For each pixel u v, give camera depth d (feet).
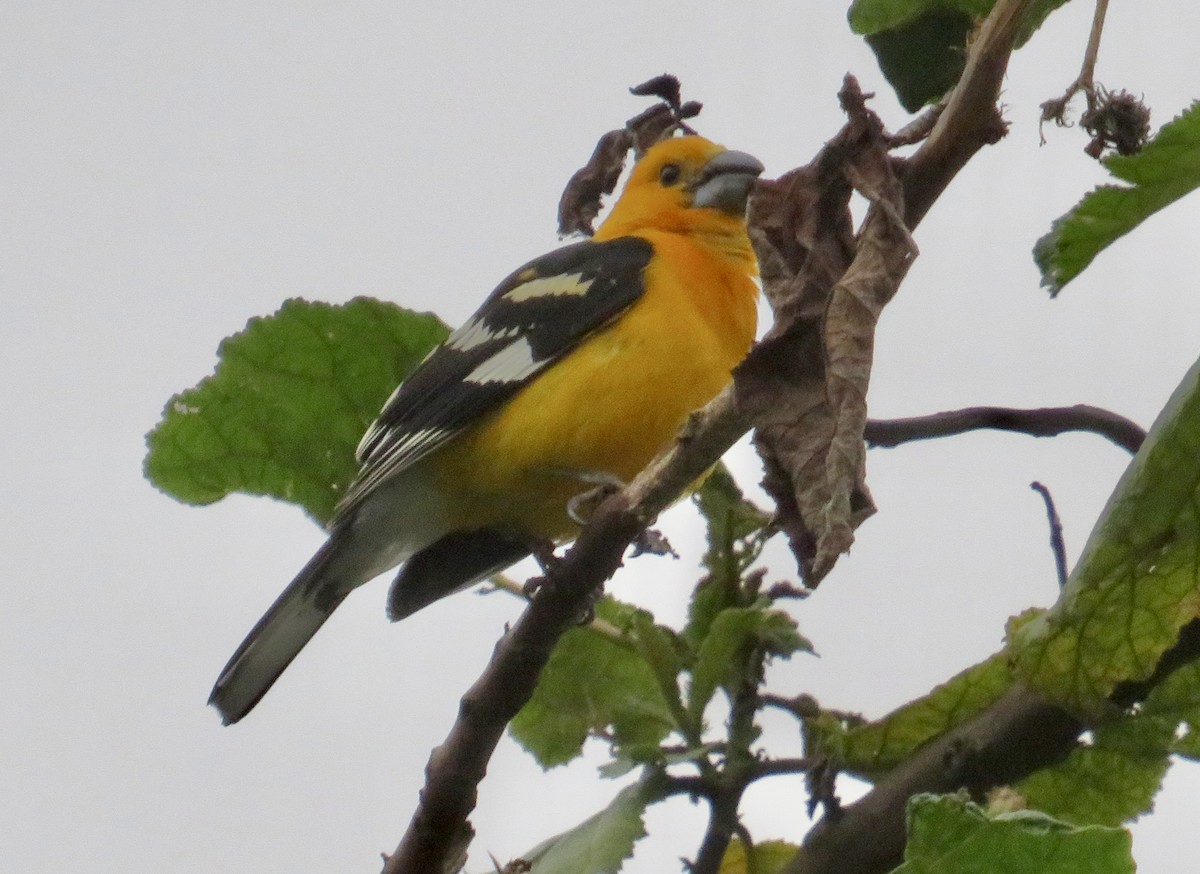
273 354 30.09
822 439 17.22
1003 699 22.06
